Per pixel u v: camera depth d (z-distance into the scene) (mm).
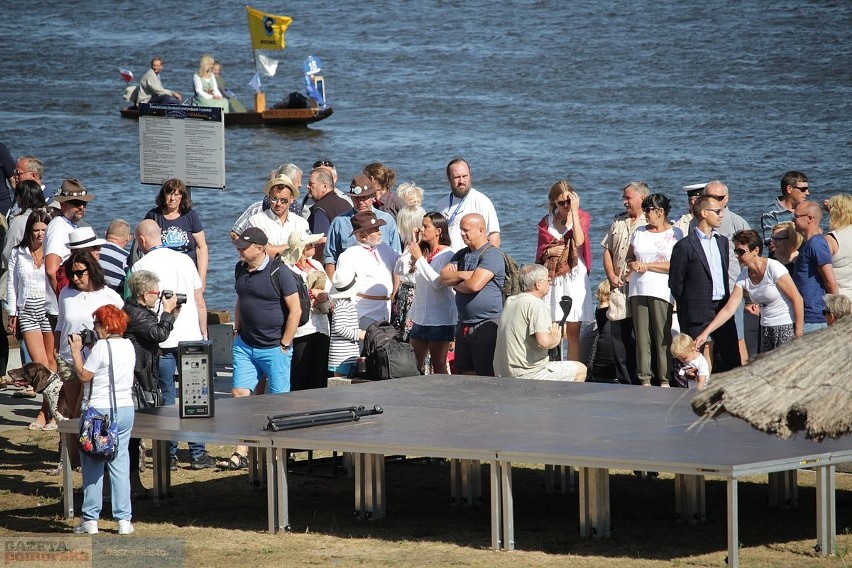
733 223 38375
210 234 87500
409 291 37250
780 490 29078
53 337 36812
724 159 111375
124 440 26672
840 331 13586
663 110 138625
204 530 27328
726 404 13383
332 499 30781
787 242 37375
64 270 30766
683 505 27641
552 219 39344
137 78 173625
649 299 36469
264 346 32750
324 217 40906
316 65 137750
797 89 149250
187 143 40500
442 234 37250
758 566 23719
